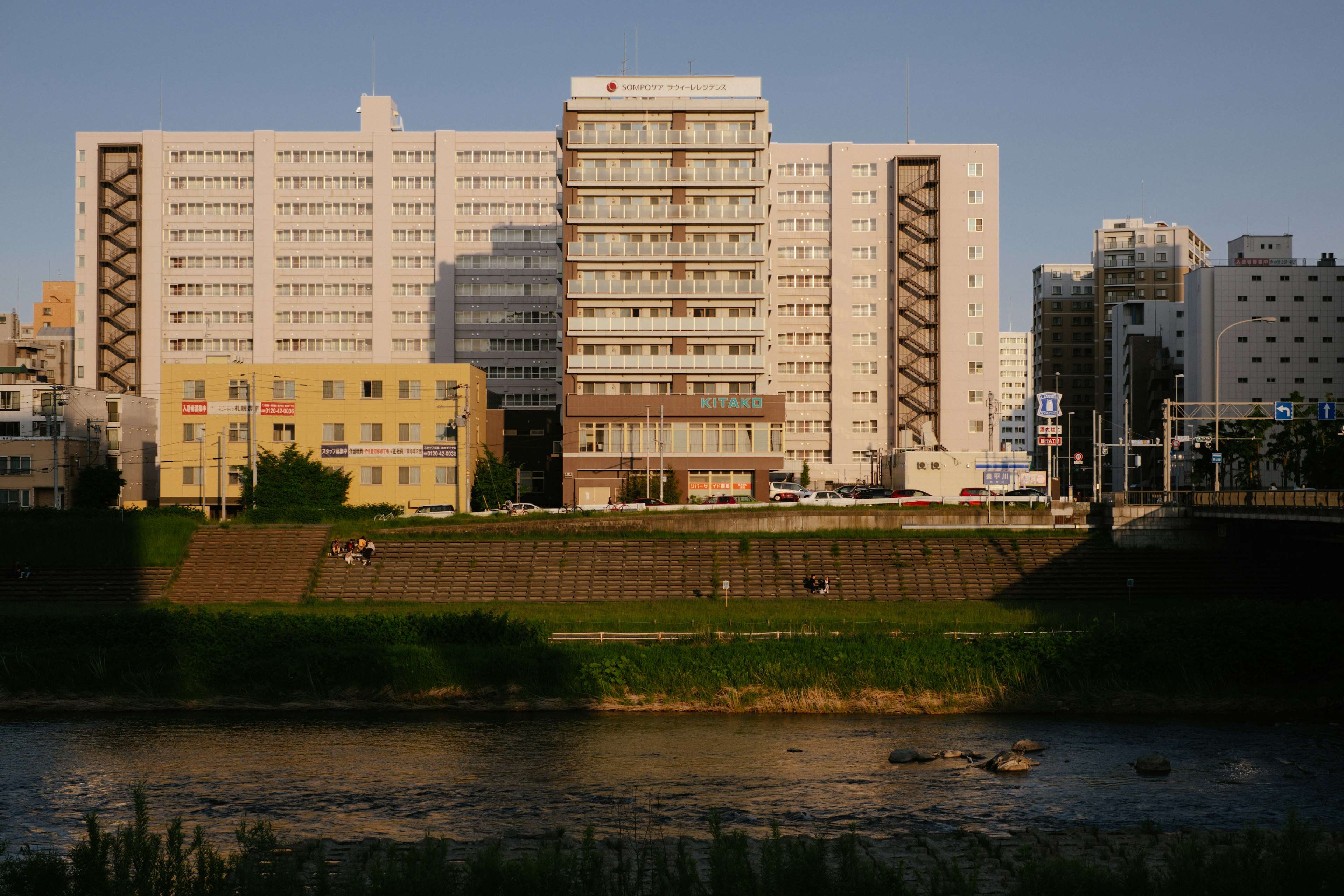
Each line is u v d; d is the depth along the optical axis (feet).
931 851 99.76
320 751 143.54
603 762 137.80
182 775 132.26
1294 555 263.70
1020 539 277.03
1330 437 373.20
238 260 524.52
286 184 526.98
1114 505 278.46
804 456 496.64
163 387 379.96
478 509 386.73
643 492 364.17
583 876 78.18
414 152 528.22
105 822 112.06
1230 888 76.54
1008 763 131.75
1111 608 233.14
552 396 522.06
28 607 233.76
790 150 502.79
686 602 244.83
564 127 389.80
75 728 156.76
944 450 440.04
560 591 253.65
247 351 521.65
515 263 526.16
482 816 115.14
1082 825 110.32
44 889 78.07
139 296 522.88
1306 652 170.40
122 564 261.24
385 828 110.63
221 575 258.57
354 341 522.88
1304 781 126.31
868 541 275.59
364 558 263.70
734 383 389.80
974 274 492.54
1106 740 147.23
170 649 178.81
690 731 154.10
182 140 525.75
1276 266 561.02
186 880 77.77
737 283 388.78
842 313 497.46
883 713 164.25
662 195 391.04
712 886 76.95
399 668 172.35
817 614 222.28
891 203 501.15
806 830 109.40
